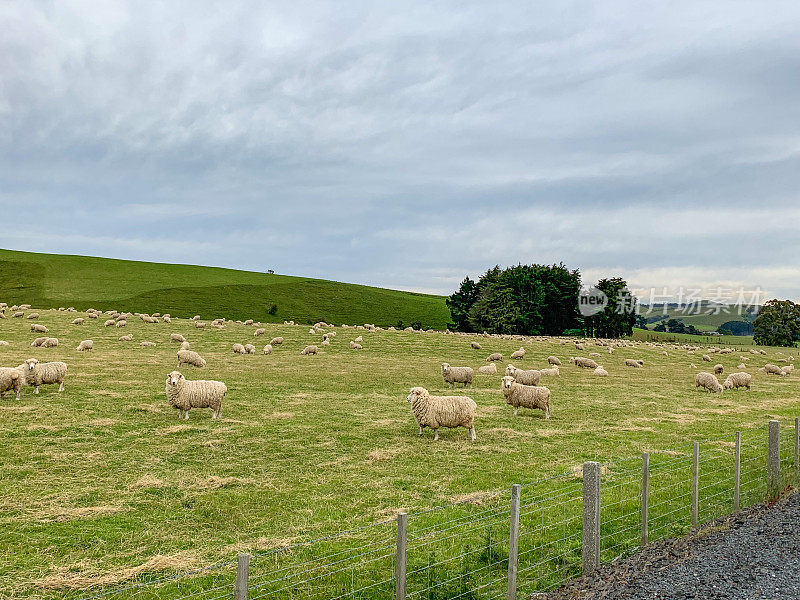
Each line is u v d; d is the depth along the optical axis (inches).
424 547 381.7
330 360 1695.4
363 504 468.1
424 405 713.6
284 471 563.2
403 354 1964.8
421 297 5364.2
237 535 401.4
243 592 233.8
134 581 330.3
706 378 1320.1
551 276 4471.0
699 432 792.3
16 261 4594.0
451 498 484.7
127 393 968.3
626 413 950.4
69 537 390.3
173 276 4753.9
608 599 304.5
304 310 4217.5
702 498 487.5
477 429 785.6
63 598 308.3
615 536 404.5
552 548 382.6
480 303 4069.9
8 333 1876.2
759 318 4805.6
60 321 2213.3
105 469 552.7
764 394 1290.6
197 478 531.8
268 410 884.0
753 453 655.1
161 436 693.3
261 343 2034.9
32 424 723.4
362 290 5093.5
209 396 805.2
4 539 384.2
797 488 508.4
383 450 653.3
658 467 592.1
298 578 335.9
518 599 312.5
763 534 393.7
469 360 1873.8
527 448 676.7
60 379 974.4
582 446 692.1
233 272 5403.5
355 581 332.2
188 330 2226.9
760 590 307.9
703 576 328.5
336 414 866.8
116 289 4045.3
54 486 497.4
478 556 368.8
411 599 312.7
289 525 421.1
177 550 374.3
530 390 895.1
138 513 439.5
